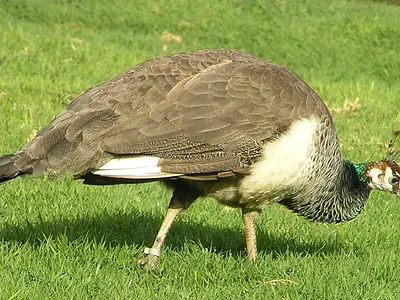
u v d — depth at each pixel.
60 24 34.31
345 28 34.03
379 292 10.70
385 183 12.09
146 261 11.04
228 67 10.81
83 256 11.11
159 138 10.16
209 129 10.32
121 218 13.05
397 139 14.77
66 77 24.02
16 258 10.82
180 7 36.78
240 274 11.13
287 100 10.72
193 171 10.26
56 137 9.98
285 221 13.98
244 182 10.67
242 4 36.78
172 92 10.41
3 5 35.44
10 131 17.66
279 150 10.57
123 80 10.61
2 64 24.47
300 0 36.94
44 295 9.80
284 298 10.35
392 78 29.83
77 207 13.34
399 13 36.53
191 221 13.41
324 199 11.59
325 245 12.70
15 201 13.30
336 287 10.67
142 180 10.15
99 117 10.14
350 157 17.89
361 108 23.09
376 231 13.45
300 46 32.53
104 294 10.01
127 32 34.25
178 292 10.29
